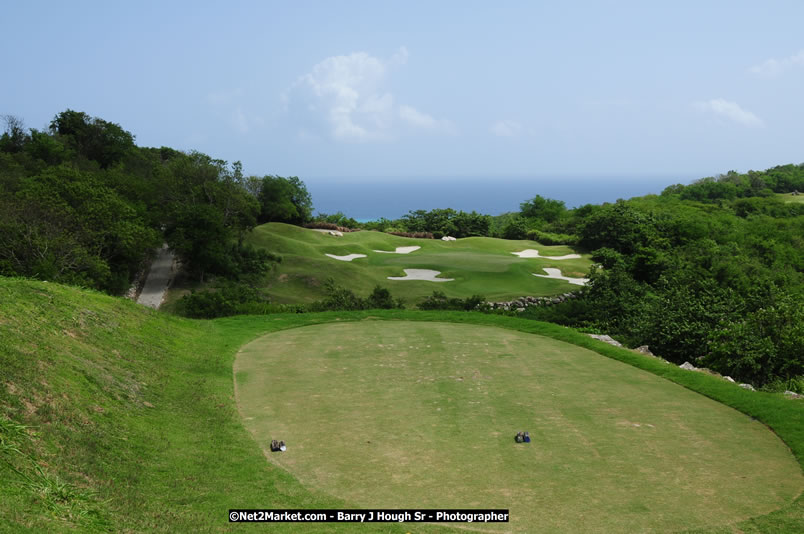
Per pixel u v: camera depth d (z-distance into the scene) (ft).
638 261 173.17
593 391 46.55
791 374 67.26
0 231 102.63
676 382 49.19
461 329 72.90
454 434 36.99
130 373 43.16
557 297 141.69
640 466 32.22
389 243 219.41
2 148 256.73
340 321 79.66
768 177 462.60
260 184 238.48
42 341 39.91
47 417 30.27
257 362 56.08
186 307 106.93
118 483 27.45
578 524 25.95
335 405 42.73
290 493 29.01
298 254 182.09
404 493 29.09
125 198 167.22
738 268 168.25
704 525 25.89
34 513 20.80
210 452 33.63
